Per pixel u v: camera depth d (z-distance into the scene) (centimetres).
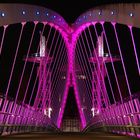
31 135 2898
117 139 2273
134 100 2480
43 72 8131
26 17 3678
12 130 3222
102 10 4059
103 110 5622
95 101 8669
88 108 9881
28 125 4406
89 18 4856
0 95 2341
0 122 2592
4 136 2594
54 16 5081
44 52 8175
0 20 3241
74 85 9931
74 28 6544
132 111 2667
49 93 8812
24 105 3750
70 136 2712
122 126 3244
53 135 2931
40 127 5966
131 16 3275
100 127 5700
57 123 10356
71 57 8056
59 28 6281
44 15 4666
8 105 2850
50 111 8781
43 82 8181
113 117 3981
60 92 10788
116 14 3594
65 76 10894
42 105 7819
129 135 2867
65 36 7056
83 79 10375
